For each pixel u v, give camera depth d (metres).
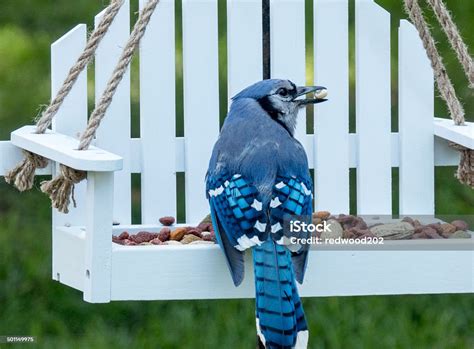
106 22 9.51
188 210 11.07
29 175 9.91
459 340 12.83
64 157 8.84
